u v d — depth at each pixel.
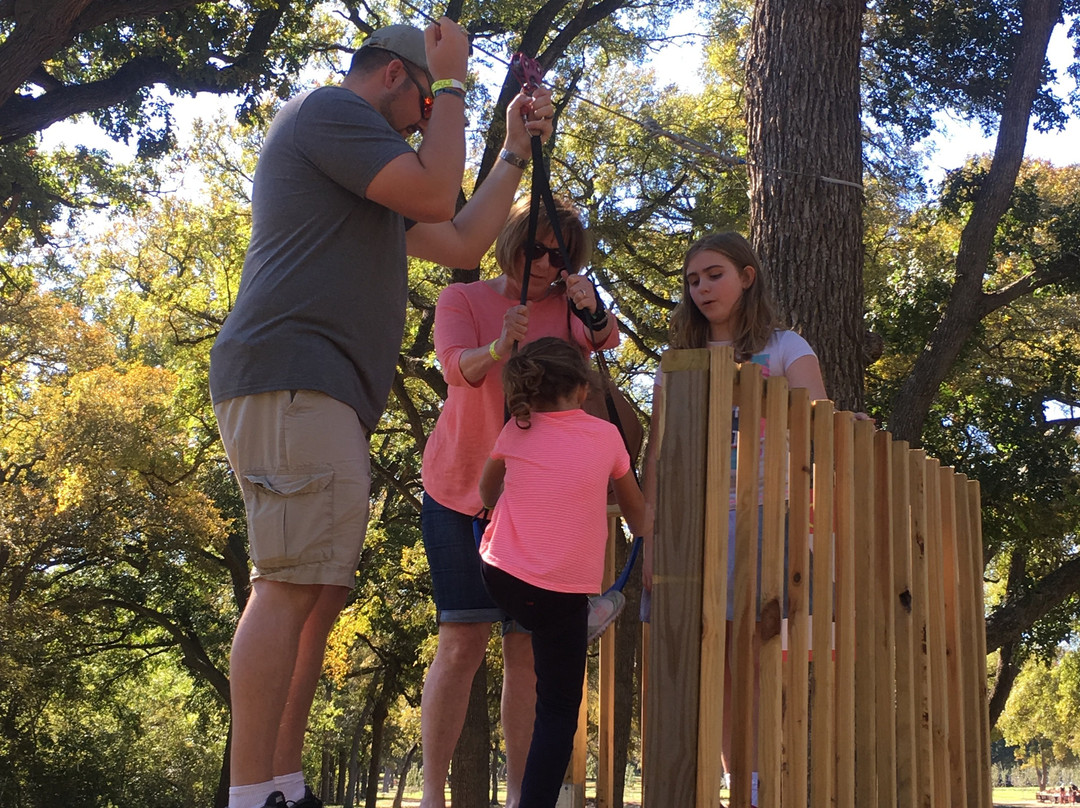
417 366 13.97
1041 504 14.20
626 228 15.01
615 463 2.77
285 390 2.36
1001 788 84.38
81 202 18.59
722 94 16.34
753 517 2.42
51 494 20.41
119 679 27.66
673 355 2.43
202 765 32.03
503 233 3.15
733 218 14.95
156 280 18.09
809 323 5.76
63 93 12.91
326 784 47.53
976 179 13.04
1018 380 15.89
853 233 5.95
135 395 19.78
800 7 6.10
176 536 20.61
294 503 2.34
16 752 23.33
